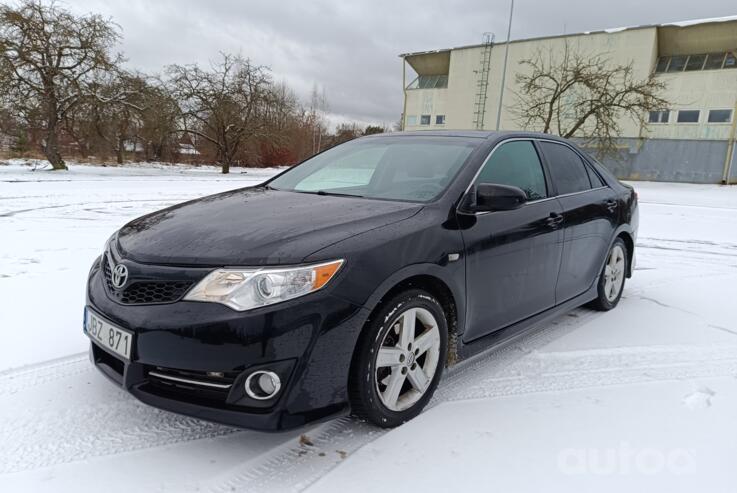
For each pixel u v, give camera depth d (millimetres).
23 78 21891
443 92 39656
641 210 13062
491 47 36531
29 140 29734
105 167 29641
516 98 35969
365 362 2188
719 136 29625
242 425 1990
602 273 4074
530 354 3318
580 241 3617
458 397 2721
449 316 2664
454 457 2174
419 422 2447
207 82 29734
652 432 2412
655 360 3256
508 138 3322
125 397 2592
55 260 5293
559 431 2402
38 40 22016
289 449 2209
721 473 2107
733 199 18984
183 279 2064
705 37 30000
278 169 38688
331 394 2105
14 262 5145
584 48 32906
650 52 30938
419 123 41438
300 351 2002
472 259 2660
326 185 3330
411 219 2502
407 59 41531
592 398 2740
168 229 2453
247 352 1948
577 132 33375
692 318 4098
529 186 3283
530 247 3068
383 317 2232
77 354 3041
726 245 7871
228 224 2432
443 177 2887
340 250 2137
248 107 30172
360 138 3938
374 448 2219
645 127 28156
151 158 39500
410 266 2311
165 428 2346
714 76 29438
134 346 2047
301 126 47156
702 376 3037
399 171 3123
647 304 4492
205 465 2086
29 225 7430
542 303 3328
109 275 2340
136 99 24938
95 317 2266
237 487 1954
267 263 2037
